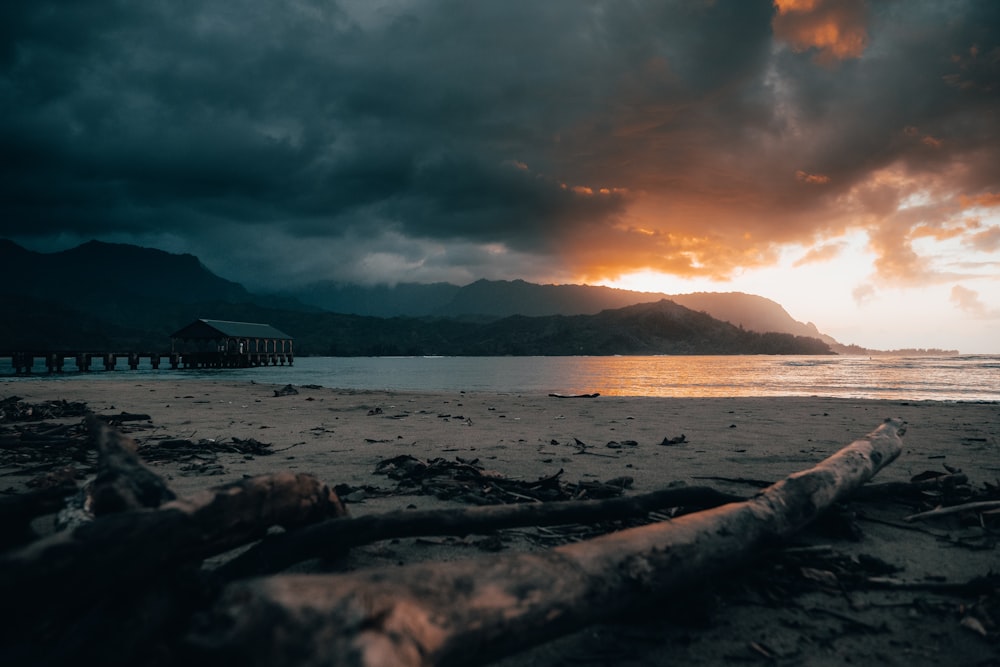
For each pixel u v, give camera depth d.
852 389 26.12
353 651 1.21
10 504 1.64
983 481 4.83
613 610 2.01
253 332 71.06
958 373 46.62
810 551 3.00
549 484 4.57
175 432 8.54
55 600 1.41
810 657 2.12
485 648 1.60
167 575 1.65
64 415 10.84
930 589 2.71
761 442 7.29
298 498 2.42
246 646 1.22
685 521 2.55
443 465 5.30
